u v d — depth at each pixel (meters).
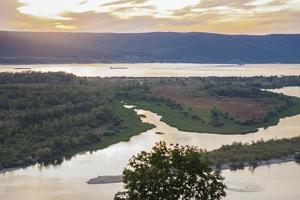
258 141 180.75
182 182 53.12
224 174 139.75
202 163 54.16
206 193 53.53
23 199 115.94
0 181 134.00
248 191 122.25
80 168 149.25
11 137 177.00
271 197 117.62
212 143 188.88
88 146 181.50
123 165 152.38
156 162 54.25
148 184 52.91
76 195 119.75
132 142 189.88
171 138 197.50
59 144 174.00
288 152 165.25
